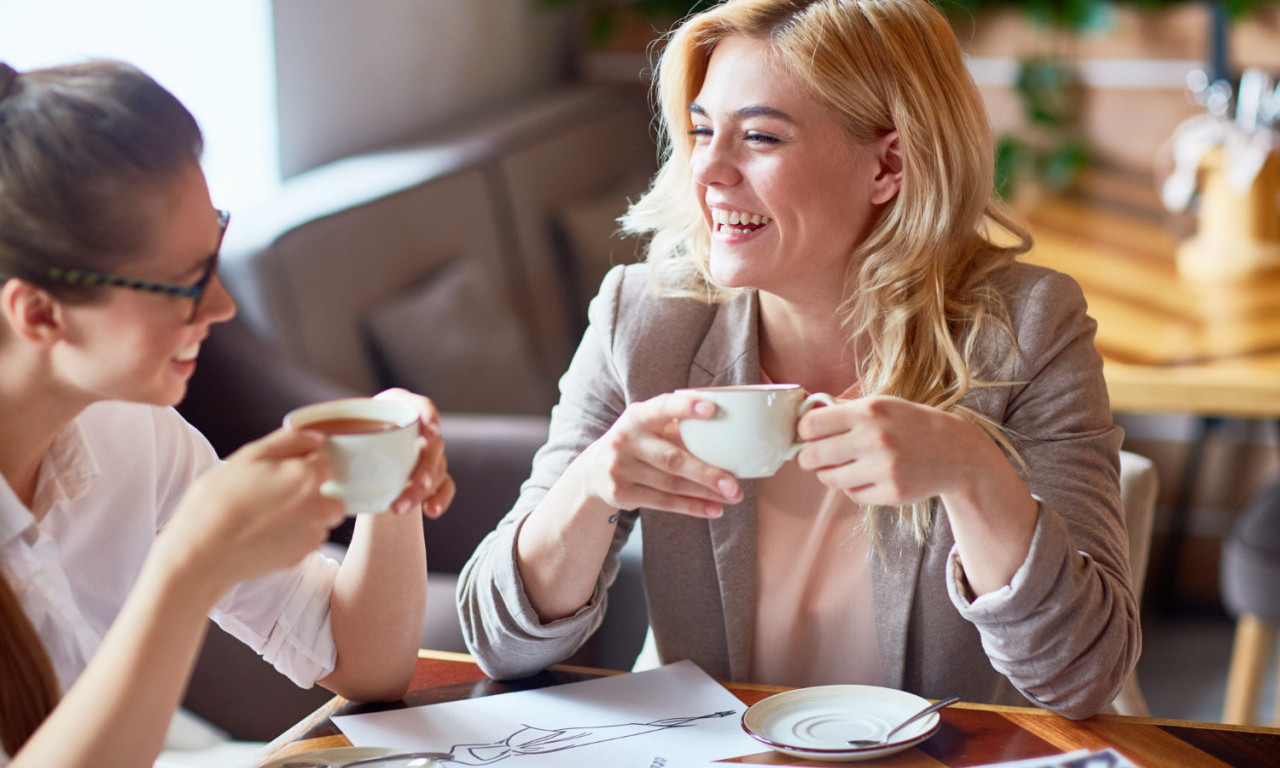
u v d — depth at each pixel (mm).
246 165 2893
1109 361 2037
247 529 759
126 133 788
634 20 4305
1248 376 1916
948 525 1195
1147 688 2799
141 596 762
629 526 1301
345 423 857
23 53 2297
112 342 817
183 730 1604
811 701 1029
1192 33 3510
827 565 1271
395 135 3486
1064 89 3639
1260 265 2670
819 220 1202
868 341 1278
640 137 4305
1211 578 3264
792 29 1170
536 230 3416
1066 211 3279
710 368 1311
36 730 858
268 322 2324
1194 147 2869
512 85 4172
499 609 1136
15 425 902
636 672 1135
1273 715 2613
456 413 2725
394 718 1039
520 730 1010
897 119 1189
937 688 1232
